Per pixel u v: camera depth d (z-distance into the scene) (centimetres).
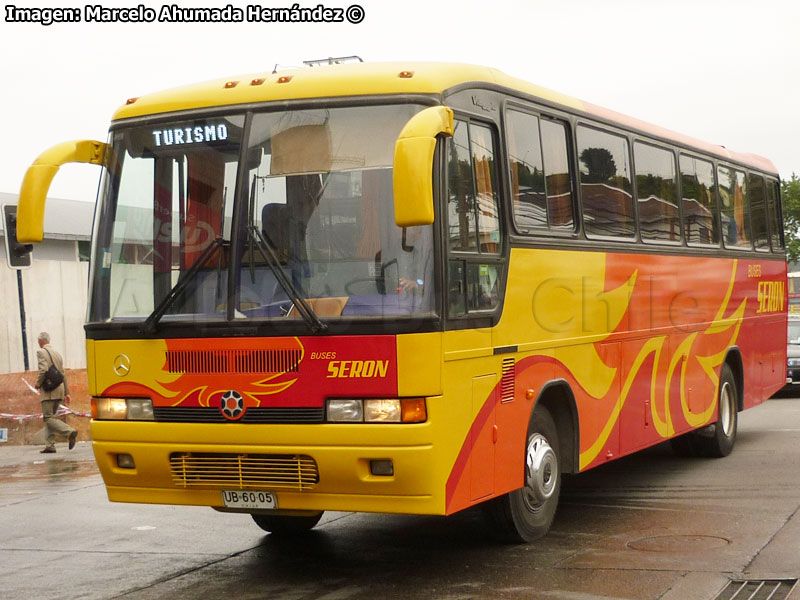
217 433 722
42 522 1043
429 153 646
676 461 1317
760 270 1497
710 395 1280
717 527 912
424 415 689
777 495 1055
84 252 2527
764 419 1816
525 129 859
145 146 770
